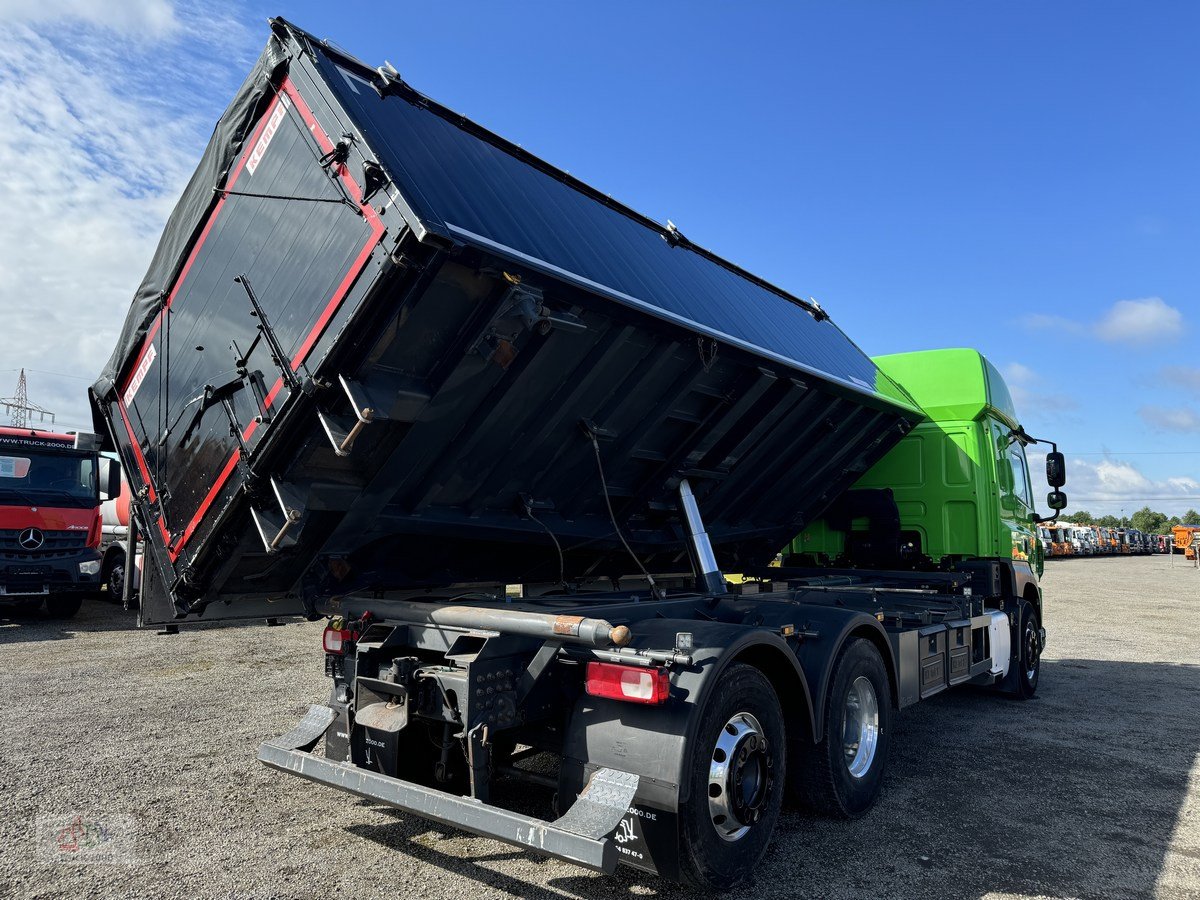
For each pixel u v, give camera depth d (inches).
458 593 203.0
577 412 172.4
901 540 310.2
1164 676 369.7
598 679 130.7
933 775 208.8
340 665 159.2
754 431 218.4
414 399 141.1
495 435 163.0
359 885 136.5
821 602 218.1
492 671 133.2
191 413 161.2
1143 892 138.9
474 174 153.0
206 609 165.9
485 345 142.8
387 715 144.6
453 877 140.6
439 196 135.7
